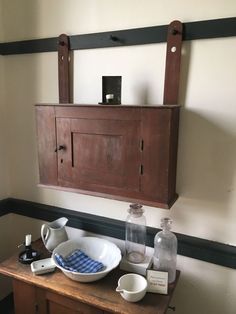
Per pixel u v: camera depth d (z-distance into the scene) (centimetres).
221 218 118
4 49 155
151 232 131
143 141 108
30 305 124
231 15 104
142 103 125
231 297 121
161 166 107
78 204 151
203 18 109
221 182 116
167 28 114
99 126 116
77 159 124
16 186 171
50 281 116
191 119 117
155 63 120
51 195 159
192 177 121
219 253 119
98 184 121
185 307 132
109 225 141
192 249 123
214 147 115
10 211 174
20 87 156
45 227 138
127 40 122
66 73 138
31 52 148
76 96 140
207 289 126
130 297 103
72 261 125
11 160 168
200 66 112
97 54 131
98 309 107
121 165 114
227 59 107
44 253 139
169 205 109
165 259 119
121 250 140
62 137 125
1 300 175
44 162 133
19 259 131
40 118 130
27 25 147
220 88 110
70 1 133
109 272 118
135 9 120
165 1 114
